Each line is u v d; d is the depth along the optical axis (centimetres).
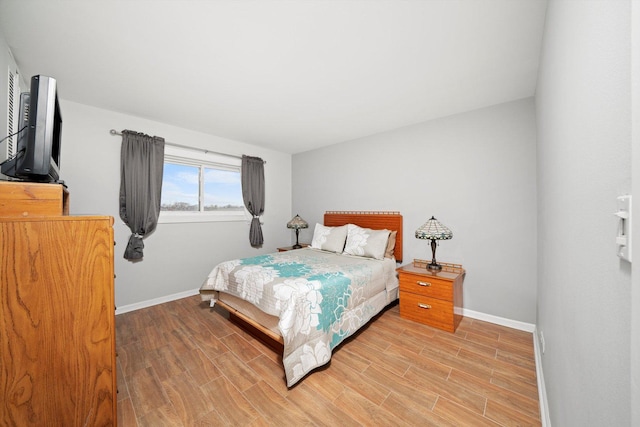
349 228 343
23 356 98
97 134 271
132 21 146
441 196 292
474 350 203
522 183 241
